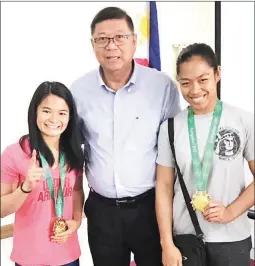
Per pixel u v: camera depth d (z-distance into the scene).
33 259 1.52
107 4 2.86
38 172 1.42
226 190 1.50
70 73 2.69
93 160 1.76
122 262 1.84
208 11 3.57
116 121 1.72
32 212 1.53
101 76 1.75
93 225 1.81
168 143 1.60
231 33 3.18
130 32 1.64
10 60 2.38
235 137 1.49
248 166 1.54
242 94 3.08
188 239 1.52
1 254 2.44
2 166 1.52
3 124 2.37
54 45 2.59
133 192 1.73
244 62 3.07
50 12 2.55
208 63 1.47
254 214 2.31
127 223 1.75
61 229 1.54
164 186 1.64
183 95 1.54
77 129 1.64
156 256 1.80
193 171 1.54
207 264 1.52
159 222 1.60
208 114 1.54
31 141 1.54
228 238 1.51
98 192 1.77
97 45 1.65
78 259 1.65
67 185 1.61
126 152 1.70
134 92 1.73
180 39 3.46
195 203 1.48
